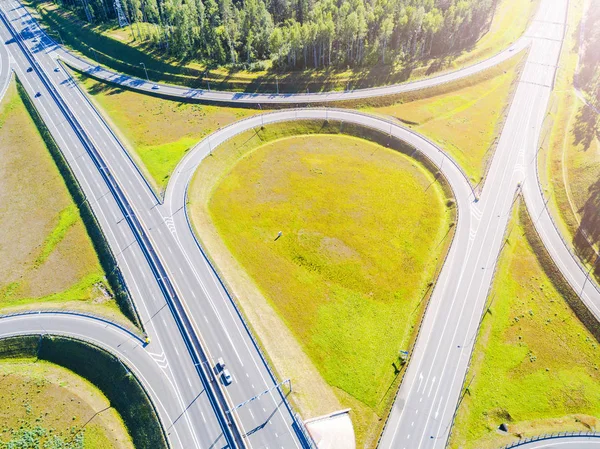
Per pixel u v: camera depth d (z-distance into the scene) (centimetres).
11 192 10819
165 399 6675
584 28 17188
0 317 8094
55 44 17388
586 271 8850
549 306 8412
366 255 9194
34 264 9125
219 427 6350
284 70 14975
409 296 8444
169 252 8906
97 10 18425
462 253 9219
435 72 14950
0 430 6725
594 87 13838
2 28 18575
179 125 12850
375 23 15375
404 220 10000
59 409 6944
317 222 9919
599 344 7831
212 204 10344
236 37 15450
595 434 6588
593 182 10394
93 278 8756
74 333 7725
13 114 13500
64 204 10381
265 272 8850
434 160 11450
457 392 6988
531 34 17300
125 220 9725
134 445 6525
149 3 16900
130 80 15025
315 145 12244
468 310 8175
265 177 11150
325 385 7031
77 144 12006
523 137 12325
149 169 11019
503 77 15088
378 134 12388
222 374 6938
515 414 6900
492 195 10569
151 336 7519
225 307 7900
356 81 14375
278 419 6406
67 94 14125
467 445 6469
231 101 13712
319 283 8662
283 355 7325
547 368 7481
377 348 7569
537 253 9331
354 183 10944
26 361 7675
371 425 6612
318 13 15375
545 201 10406
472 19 16262
